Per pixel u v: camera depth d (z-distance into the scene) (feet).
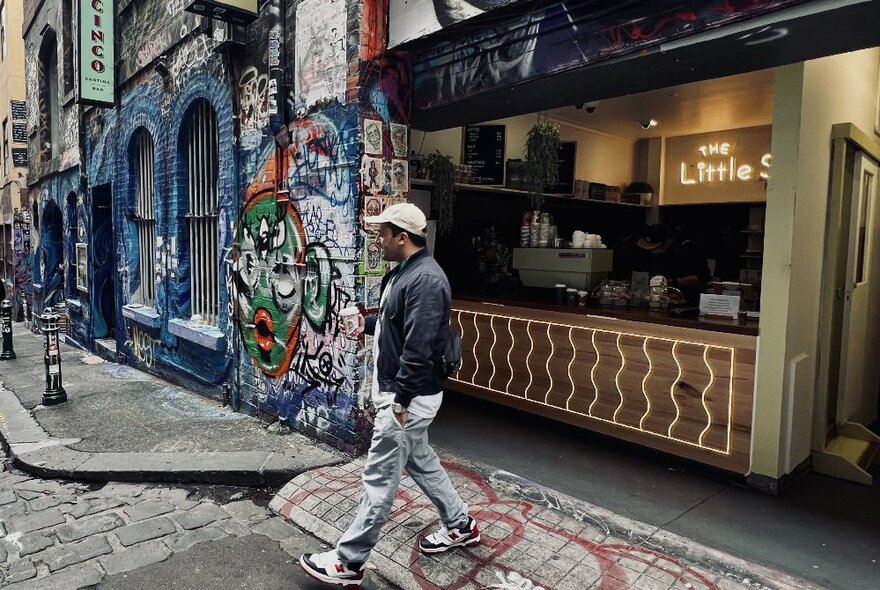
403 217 9.34
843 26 8.36
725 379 13.19
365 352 14.44
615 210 27.66
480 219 22.79
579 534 10.87
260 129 17.52
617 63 10.26
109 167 29.01
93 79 26.05
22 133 49.39
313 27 15.12
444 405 19.07
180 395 21.56
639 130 25.49
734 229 24.41
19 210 51.31
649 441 14.74
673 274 19.33
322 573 9.54
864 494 12.86
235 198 18.78
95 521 12.32
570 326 16.12
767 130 23.82
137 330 26.73
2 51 54.75
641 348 14.60
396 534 11.00
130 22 25.61
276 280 17.07
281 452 14.98
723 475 13.47
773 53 9.64
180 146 22.34
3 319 30.94
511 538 10.75
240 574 10.37
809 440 13.98
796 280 12.53
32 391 22.72
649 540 10.54
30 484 14.35
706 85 18.99
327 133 14.80
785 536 11.00
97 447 16.03
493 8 11.40
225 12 17.13
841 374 15.71
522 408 17.65
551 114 22.80
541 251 18.25
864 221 16.56
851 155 15.15
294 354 16.51
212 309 21.56
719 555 10.00
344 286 14.46
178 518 12.45
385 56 14.10
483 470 13.66
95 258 31.73
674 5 9.25
